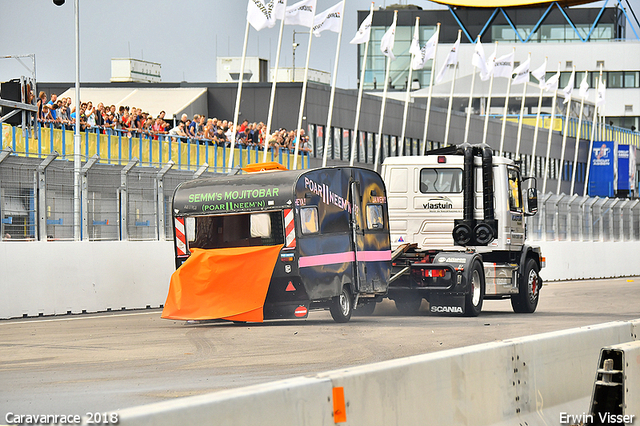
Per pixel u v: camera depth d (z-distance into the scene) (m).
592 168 154.25
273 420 10.12
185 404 9.24
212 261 33.59
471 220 39.97
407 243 40.62
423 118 115.44
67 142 56.22
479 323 35.03
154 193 45.66
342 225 35.28
